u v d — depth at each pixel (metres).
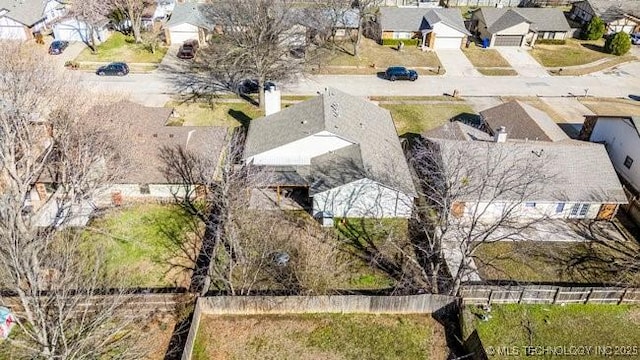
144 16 68.25
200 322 28.47
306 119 39.22
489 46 69.38
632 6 76.19
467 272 30.50
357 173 34.75
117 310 27.55
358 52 64.50
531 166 34.19
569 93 57.53
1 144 28.23
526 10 72.25
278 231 34.50
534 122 42.88
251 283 29.36
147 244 33.34
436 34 67.12
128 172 36.34
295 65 55.50
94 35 63.88
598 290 29.25
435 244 32.09
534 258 33.47
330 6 65.62
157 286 30.22
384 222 36.12
